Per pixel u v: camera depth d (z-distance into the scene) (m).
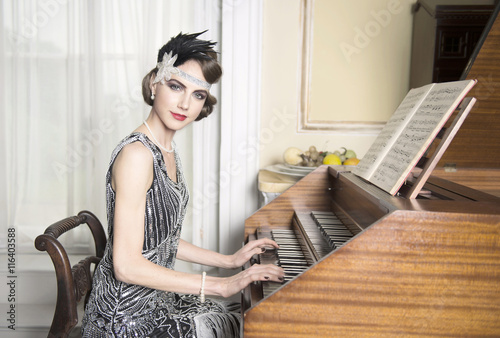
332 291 1.09
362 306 1.09
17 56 2.98
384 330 1.10
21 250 3.07
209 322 1.54
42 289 2.96
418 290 1.09
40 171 3.06
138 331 1.47
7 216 3.03
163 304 1.58
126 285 1.46
